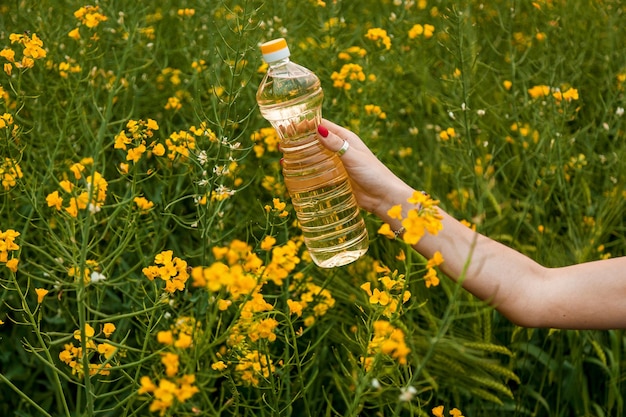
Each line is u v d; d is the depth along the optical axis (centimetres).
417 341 130
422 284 154
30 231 161
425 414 125
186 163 154
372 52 197
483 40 228
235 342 112
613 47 218
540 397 152
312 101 119
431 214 88
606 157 189
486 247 108
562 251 163
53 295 159
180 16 213
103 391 143
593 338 157
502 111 202
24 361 151
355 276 159
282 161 121
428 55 232
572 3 234
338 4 226
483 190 166
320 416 150
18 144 159
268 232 157
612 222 170
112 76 187
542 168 183
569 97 178
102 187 110
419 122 206
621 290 105
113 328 111
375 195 113
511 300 106
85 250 104
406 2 221
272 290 158
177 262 109
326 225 117
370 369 96
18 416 145
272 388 115
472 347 135
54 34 196
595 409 157
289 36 211
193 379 84
